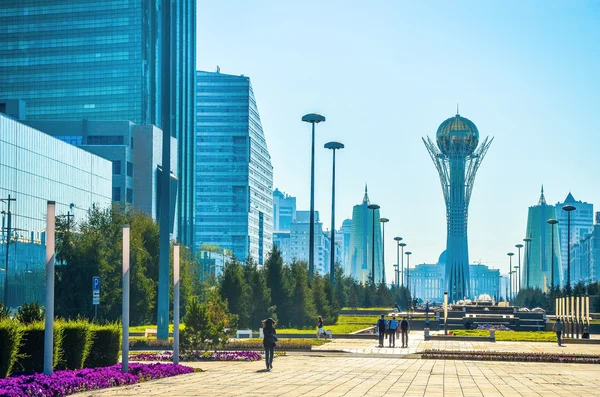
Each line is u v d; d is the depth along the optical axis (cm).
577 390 3556
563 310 9706
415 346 7212
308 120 11406
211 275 14488
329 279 12394
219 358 5316
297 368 4716
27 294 12575
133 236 10031
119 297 9106
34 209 13012
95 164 15800
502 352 6275
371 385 3694
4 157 12006
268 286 9919
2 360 3231
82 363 3894
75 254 8812
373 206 18412
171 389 3384
